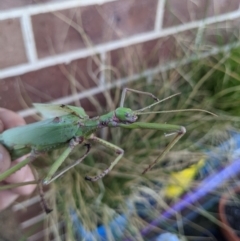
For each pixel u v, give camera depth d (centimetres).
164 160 44
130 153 44
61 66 39
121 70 44
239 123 47
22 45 35
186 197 43
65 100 41
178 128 22
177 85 47
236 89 46
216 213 43
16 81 37
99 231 40
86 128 24
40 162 42
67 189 42
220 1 46
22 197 45
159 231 41
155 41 44
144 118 45
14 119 35
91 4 36
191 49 47
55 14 35
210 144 46
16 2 32
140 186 42
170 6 42
